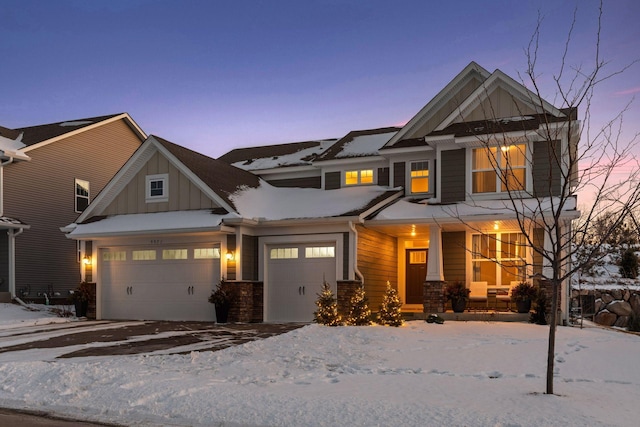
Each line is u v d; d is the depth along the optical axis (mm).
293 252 19031
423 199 20297
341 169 22594
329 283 18391
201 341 13969
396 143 21422
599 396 7711
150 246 20406
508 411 6805
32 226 25156
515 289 17516
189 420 6984
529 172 18094
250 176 23906
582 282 25672
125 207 21125
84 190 27969
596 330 16000
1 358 11562
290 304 18891
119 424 6984
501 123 18734
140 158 20750
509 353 11539
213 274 19328
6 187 24062
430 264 18281
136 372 9336
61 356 11750
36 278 25234
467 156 19078
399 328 15422
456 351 11906
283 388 8258
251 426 6695
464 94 21016
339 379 9055
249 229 19250
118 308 20812
